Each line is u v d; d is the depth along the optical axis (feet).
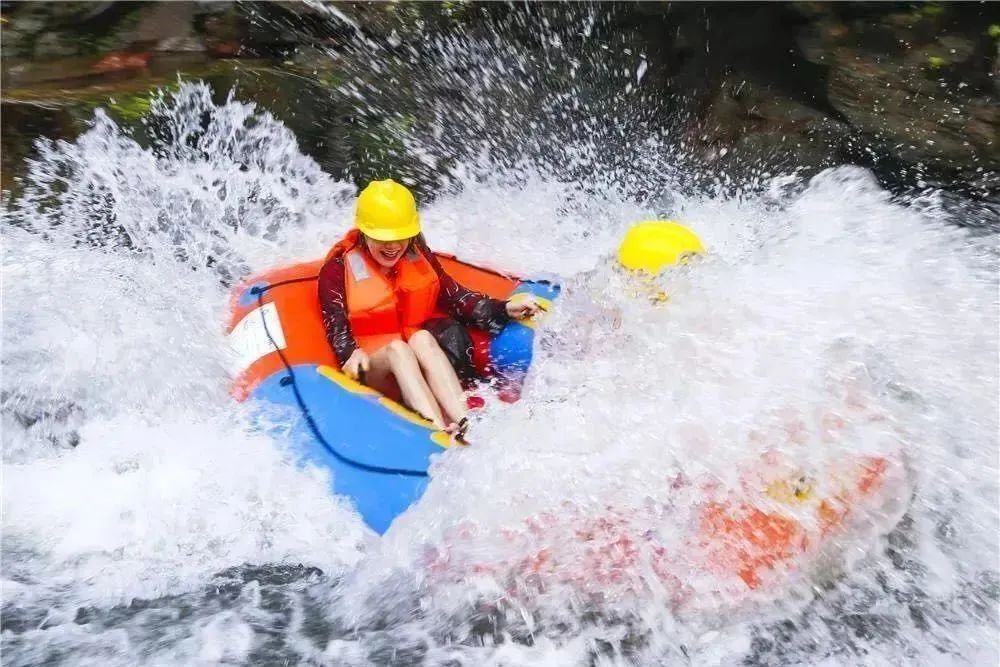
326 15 25.94
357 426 13.65
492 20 26.48
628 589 11.93
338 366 15.15
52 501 13.73
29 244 20.18
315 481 13.17
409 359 14.53
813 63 25.11
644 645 11.76
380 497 12.84
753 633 11.88
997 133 23.18
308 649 11.82
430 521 12.48
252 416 14.21
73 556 13.01
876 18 24.38
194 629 12.05
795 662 11.54
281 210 23.04
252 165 23.91
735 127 25.89
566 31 26.50
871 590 12.37
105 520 13.44
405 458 13.14
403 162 25.11
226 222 22.39
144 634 11.94
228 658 11.64
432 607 12.21
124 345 16.29
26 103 21.44
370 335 15.47
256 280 17.25
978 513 13.05
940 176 23.91
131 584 12.67
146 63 24.98
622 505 12.18
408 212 15.14
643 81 26.73
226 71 24.32
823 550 12.09
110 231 21.31
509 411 13.71
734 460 12.34
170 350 15.88
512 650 11.79
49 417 15.17
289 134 24.40
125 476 13.98
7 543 13.15
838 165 24.75
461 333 15.66
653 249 14.24
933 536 12.89
